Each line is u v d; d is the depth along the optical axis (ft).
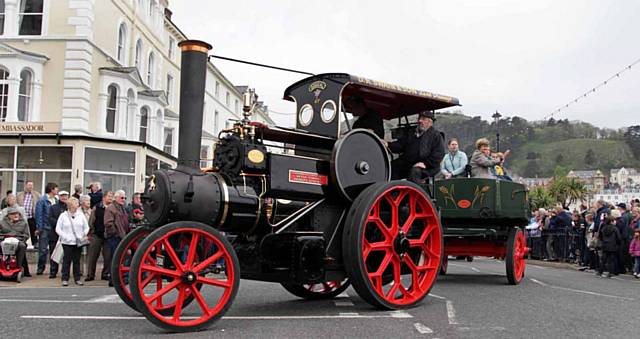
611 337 16.49
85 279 36.60
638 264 41.57
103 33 79.51
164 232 16.62
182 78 19.10
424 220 23.52
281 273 19.75
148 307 16.22
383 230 21.58
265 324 18.13
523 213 32.37
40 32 74.84
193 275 17.06
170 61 112.57
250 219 19.35
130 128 83.20
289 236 20.08
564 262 56.13
